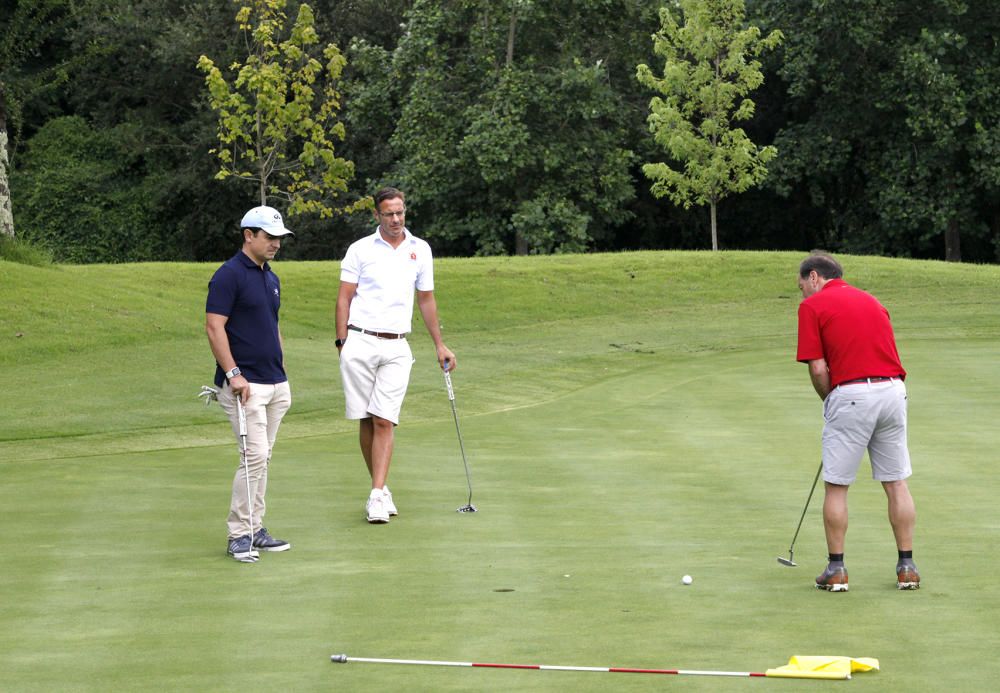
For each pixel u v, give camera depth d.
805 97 84.94
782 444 23.66
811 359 13.27
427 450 23.47
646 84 75.12
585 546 15.08
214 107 68.94
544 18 79.31
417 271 18.12
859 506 17.62
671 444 23.86
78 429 26.02
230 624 11.58
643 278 56.59
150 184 98.19
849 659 9.91
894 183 80.25
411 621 11.62
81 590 12.98
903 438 13.16
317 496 18.86
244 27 69.62
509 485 19.66
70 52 98.44
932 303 51.72
